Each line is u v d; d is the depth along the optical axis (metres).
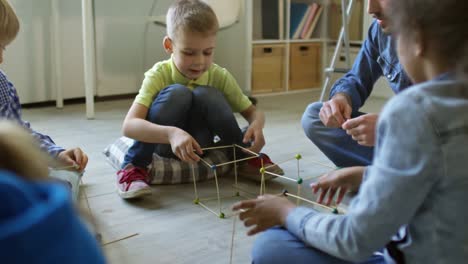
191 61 1.53
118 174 1.48
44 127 2.28
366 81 1.47
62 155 1.21
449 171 0.53
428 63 0.57
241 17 3.13
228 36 3.26
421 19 0.55
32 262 0.32
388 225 0.56
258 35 3.41
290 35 3.48
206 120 1.54
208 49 1.53
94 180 1.55
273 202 0.74
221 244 1.12
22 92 2.77
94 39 2.99
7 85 1.20
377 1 1.10
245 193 1.46
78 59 2.96
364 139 0.97
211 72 1.66
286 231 0.75
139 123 1.42
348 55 2.82
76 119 2.47
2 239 0.31
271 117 2.57
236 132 1.54
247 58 3.09
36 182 0.37
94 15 2.97
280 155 1.85
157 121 1.47
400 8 0.57
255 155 1.51
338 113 1.30
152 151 1.47
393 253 0.62
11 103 1.19
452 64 0.55
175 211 1.32
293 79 3.53
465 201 0.54
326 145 1.47
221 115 1.50
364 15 3.38
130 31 3.13
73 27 2.90
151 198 1.42
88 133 2.17
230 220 1.26
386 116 0.57
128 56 3.16
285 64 3.45
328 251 0.64
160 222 1.24
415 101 0.55
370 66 1.46
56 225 0.33
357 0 3.40
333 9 3.58
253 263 0.77
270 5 3.37
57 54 2.77
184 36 1.49
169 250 1.09
